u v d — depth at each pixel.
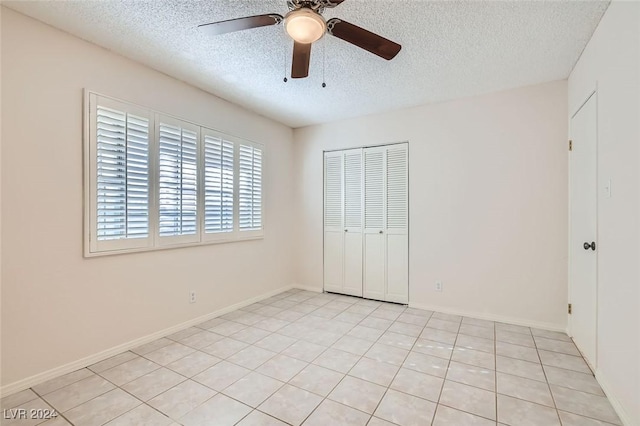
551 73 2.71
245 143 3.61
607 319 1.85
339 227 4.14
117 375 2.08
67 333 2.12
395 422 1.63
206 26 1.68
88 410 1.72
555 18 1.93
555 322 2.87
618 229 1.70
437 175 3.43
